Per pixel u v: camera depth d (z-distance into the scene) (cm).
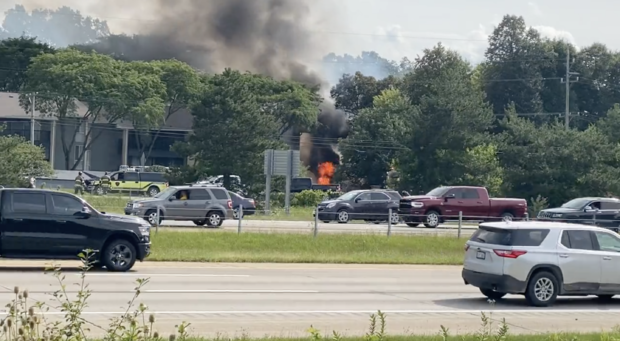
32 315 1034
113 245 2648
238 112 7569
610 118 9244
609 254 2266
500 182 7650
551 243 2234
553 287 2222
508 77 12156
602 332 1688
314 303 2134
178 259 3188
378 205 5291
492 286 2209
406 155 8169
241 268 3019
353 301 2205
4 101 10938
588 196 7231
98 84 10956
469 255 2288
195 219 4381
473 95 8319
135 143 11625
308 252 3569
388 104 11100
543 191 7331
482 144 8012
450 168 7944
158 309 1920
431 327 1809
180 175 7631
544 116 11988
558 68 12631
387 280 2794
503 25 12400
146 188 8606
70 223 2584
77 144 11038
